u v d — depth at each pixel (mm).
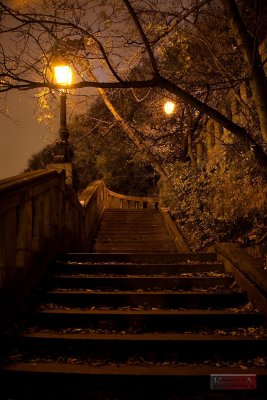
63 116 10328
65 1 6043
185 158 17047
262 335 4730
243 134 5590
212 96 12641
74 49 6270
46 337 4562
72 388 3914
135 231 15492
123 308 5566
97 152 24875
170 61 10102
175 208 14203
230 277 6320
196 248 11188
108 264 6926
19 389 3924
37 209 6375
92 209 14266
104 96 12477
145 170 25172
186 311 5336
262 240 8297
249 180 9234
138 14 6785
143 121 16547
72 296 5754
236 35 5539
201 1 7250
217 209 11547
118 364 4250
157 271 6809
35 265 6145
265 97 5379
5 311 4883
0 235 4914
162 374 3920
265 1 9039
